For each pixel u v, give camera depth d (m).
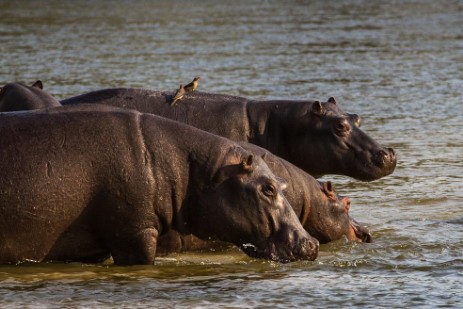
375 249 50.34
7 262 45.25
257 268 45.81
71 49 146.25
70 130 44.84
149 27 182.38
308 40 161.62
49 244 45.06
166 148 45.31
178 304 39.44
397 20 198.50
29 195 43.91
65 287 42.06
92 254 46.16
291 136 60.38
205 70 125.12
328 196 52.28
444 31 178.12
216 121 59.59
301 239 45.06
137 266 45.84
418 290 41.72
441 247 50.38
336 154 59.81
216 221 45.34
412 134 86.44
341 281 43.31
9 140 44.50
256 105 60.78
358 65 132.50
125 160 44.66
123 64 129.75
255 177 45.31
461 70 128.50
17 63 129.00
